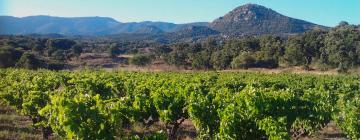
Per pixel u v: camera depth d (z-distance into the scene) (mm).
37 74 34125
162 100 14977
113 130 10898
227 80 30250
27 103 15984
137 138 10422
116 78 27734
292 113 14680
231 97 15266
